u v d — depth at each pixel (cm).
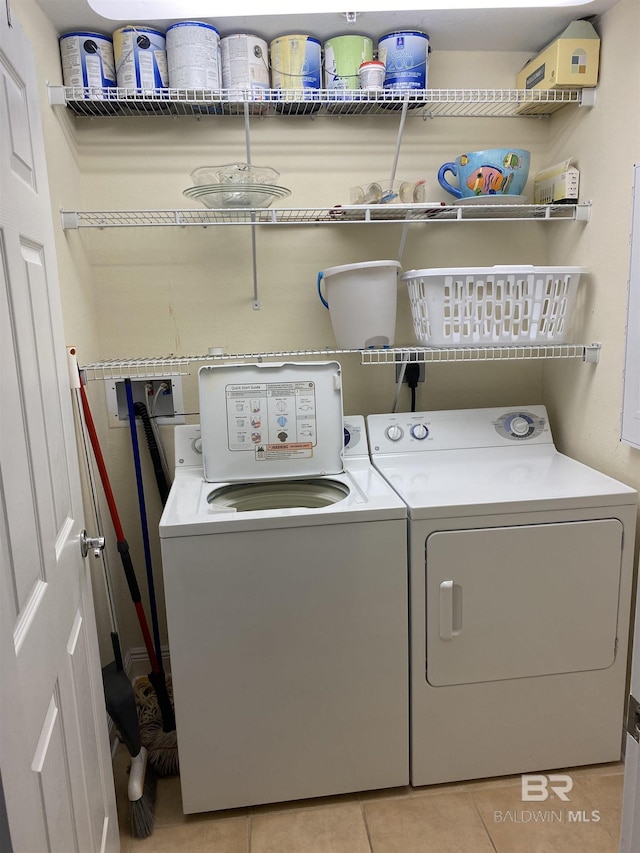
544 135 215
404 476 186
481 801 170
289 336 217
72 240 183
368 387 224
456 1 149
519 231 220
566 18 183
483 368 227
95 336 206
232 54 183
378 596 161
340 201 211
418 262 219
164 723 187
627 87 170
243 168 174
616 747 180
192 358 189
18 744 82
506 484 176
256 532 154
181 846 160
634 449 175
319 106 197
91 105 187
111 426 213
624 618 173
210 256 209
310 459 193
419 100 188
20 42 107
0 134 92
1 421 85
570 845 156
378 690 166
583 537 167
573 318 204
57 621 109
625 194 174
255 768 166
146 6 144
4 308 90
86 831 121
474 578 164
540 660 171
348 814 168
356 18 177
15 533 88
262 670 161
